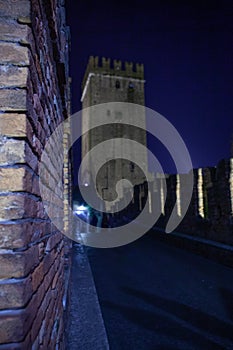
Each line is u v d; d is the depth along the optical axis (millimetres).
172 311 4609
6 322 901
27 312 959
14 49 1067
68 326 3293
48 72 1807
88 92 39469
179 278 6695
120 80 39156
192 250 10141
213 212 9766
